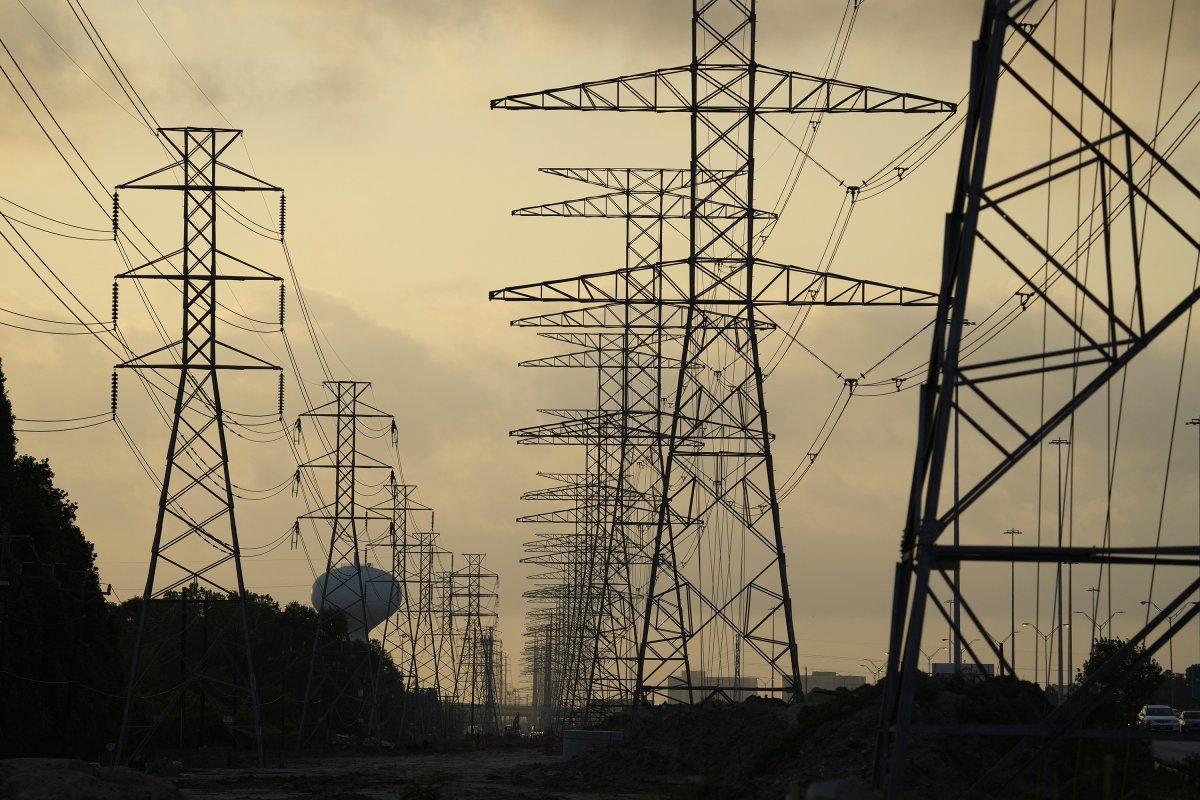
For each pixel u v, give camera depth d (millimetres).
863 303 103375
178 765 132875
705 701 122875
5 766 75938
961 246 48125
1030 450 47312
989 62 48281
